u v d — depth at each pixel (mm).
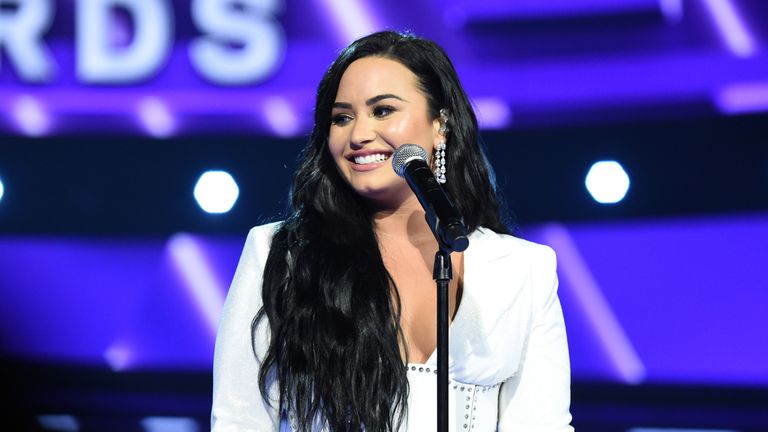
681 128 14070
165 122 14922
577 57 14180
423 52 7352
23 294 15359
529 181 14406
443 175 7582
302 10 14586
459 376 7180
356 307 6996
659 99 14047
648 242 14297
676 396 14289
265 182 14836
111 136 15047
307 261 7141
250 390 7043
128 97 14906
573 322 14469
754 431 14109
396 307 7234
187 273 15148
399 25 14438
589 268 14383
